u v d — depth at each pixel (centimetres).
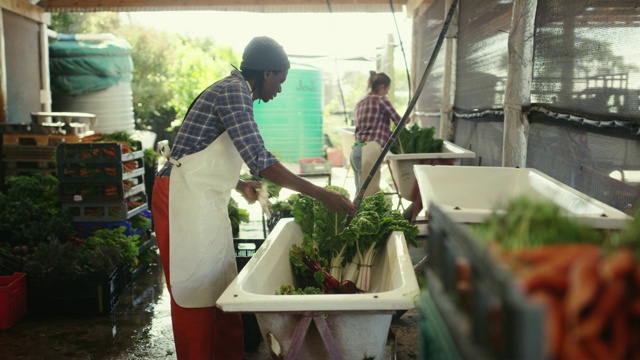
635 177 290
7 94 809
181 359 295
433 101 836
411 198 574
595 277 106
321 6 985
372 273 339
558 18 391
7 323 397
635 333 104
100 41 1086
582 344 104
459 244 123
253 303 213
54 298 420
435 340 147
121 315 427
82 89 1053
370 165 680
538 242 129
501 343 107
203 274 286
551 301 109
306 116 1217
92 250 445
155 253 595
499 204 145
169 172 290
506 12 505
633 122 289
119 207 500
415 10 979
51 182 578
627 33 295
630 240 121
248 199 338
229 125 276
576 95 360
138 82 1454
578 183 360
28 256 438
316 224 337
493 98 548
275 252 306
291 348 217
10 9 801
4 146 654
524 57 440
